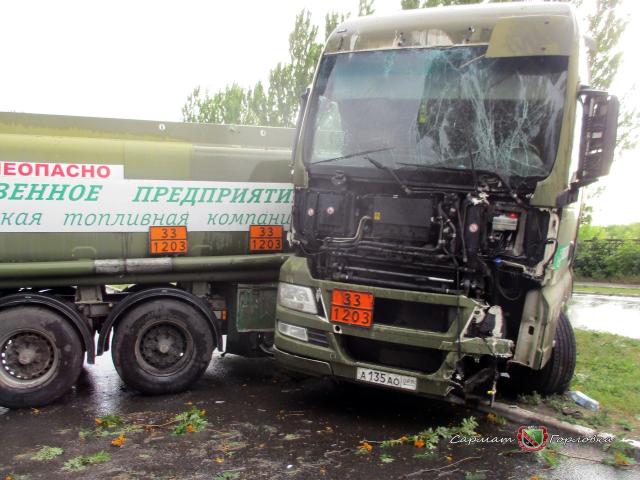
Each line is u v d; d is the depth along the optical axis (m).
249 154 6.05
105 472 3.98
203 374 6.28
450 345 4.53
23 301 5.18
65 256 5.42
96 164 5.47
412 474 4.08
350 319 4.81
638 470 4.26
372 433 4.82
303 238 5.17
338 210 4.99
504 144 4.61
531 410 5.39
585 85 4.79
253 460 4.23
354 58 5.24
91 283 5.53
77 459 4.16
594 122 4.55
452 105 4.82
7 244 5.23
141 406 5.31
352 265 5.00
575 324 10.54
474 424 4.83
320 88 5.30
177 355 5.68
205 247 5.92
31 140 5.27
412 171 4.80
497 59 4.76
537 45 4.66
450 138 4.77
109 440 4.52
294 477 3.98
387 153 4.91
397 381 4.71
